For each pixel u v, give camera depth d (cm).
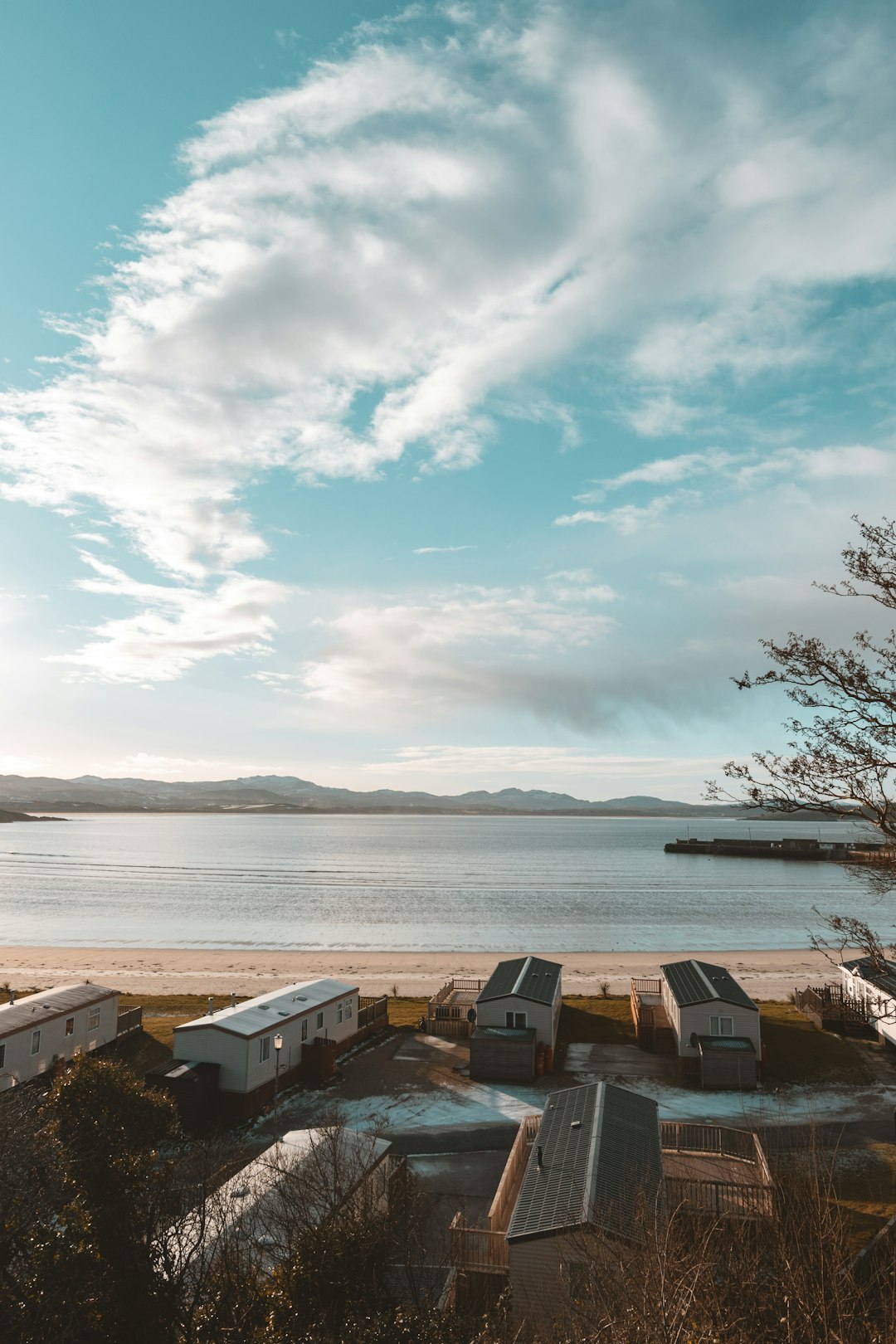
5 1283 1708
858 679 1628
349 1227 1942
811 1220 1289
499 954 8956
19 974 7931
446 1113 3931
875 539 1644
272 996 4641
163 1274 1894
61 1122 2106
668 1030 4950
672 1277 1148
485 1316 1802
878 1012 4953
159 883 16488
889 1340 1034
